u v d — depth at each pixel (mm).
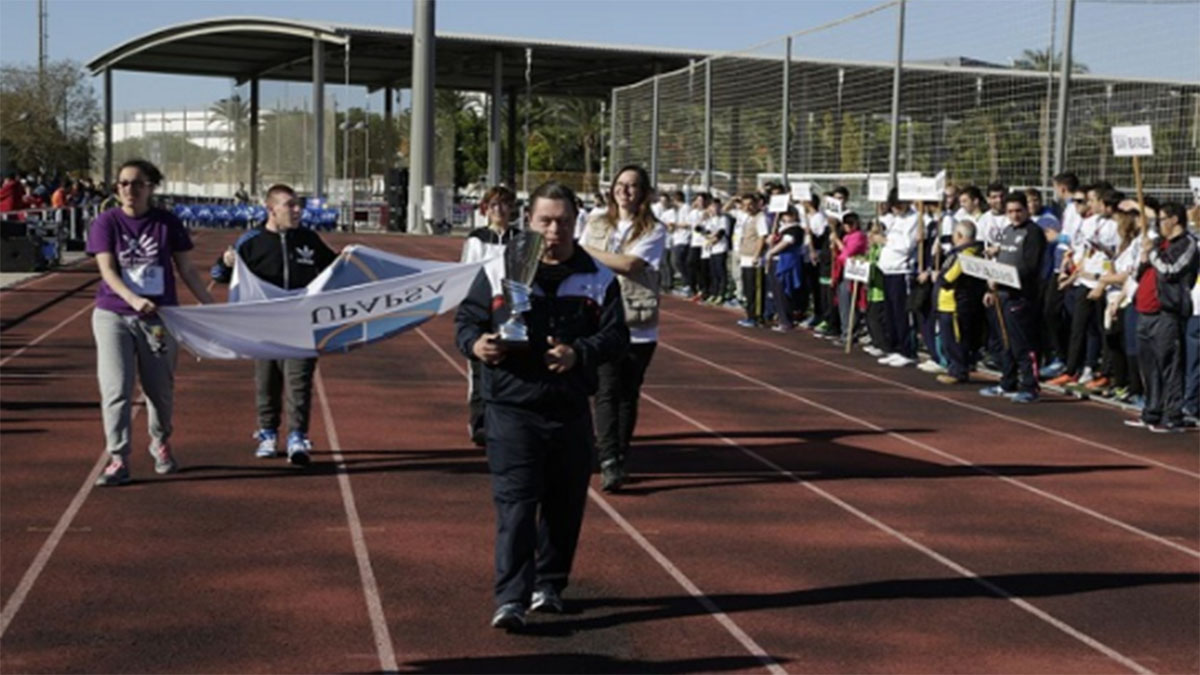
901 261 16188
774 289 19969
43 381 13102
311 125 55219
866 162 19531
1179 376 12000
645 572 7332
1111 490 9688
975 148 17047
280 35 52812
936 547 8016
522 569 6230
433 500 8727
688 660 5996
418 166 49562
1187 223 11930
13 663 5742
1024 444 11391
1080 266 14164
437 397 12992
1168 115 14375
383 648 6047
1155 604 7004
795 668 5941
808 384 14719
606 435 9125
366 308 9094
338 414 11875
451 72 59562
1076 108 15461
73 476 9109
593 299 6273
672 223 26672
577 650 6082
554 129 78938
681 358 16797
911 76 18328
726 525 8383
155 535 7754
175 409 11758
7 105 54594
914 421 12438
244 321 8898
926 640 6359
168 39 55312
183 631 6195
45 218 31156
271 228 9398
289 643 6074
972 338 15227
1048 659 6152
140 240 8719
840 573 7418
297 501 8617
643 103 31344
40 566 7117
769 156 23266
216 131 65375
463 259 10070
